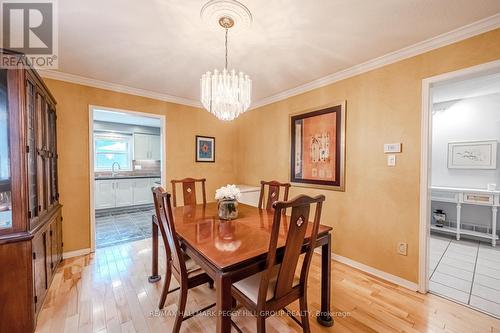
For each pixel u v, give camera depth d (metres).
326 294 1.62
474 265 2.57
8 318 1.44
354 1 1.44
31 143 1.67
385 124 2.23
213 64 2.38
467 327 1.58
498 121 3.39
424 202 1.98
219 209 1.94
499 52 1.60
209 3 1.45
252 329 1.57
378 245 2.30
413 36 1.86
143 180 5.57
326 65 2.42
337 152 2.65
